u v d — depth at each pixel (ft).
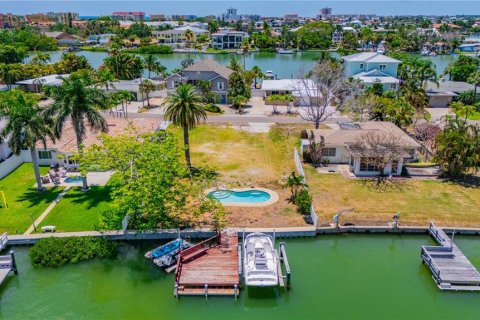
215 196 130.11
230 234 107.76
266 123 213.05
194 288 89.61
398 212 119.75
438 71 413.39
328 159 157.48
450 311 84.99
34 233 108.58
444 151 141.90
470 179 142.20
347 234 112.27
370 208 122.21
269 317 83.10
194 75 260.21
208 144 179.73
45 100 260.83
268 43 614.34
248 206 122.93
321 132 166.30
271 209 121.29
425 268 99.50
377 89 237.66
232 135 192.24
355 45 596.70
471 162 138.10
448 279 91.25
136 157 116.67
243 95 253.03
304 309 85.51
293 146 176.96
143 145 118.52
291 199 127.34
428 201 126.62
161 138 127.95
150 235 108.58
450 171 143.54
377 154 141.49
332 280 94.63
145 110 240.53
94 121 125.80
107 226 107.04
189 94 143.13
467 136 141.49
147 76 407.23
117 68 313.53
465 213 119.34
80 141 127.34
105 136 125.39
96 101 128.06
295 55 577.43
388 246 109.29
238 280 90.43
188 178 129.59
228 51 604.49
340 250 107.24
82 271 96.94
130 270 97.30
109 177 143.43
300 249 107.65
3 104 126.11
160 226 112.16
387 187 136.46
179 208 114.32
